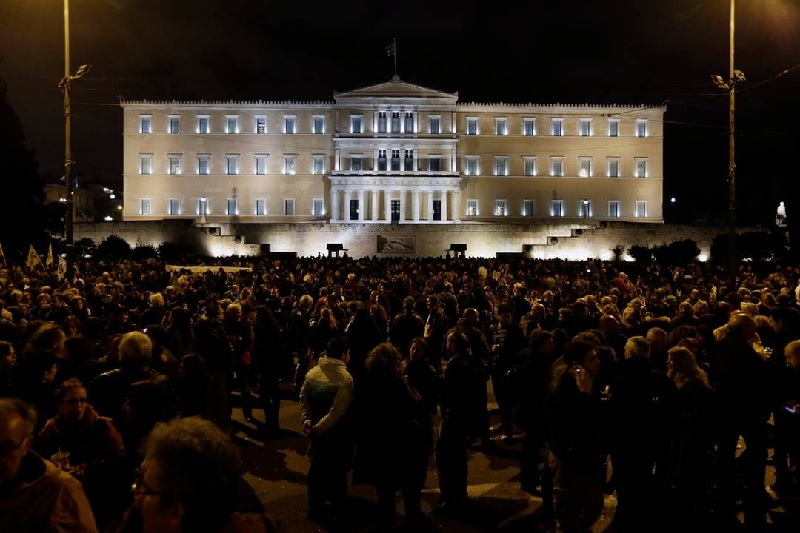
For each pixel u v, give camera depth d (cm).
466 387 985
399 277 2753
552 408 814
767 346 1256
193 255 6912
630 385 884
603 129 9344
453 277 3269
